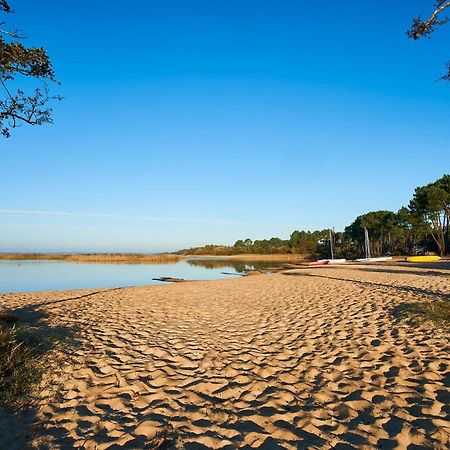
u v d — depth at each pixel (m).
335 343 7.02
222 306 12.27
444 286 13.58
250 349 6.89
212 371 5.73
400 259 46.16
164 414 4.28
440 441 3.56
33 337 6.92
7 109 6.36
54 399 4.66
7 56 5.84
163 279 31.30
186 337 7.89
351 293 13.42
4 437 3.73
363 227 60.34
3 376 4.97
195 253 130.75
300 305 11.65
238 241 124.31
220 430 3.91
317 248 84.50
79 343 7.20
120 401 4.62
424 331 7.24
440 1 6.93
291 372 5.61
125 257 76.62
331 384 5.09
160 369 5.79
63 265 57.75
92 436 3.80
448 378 5.02
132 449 3.55
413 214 49.47
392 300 10.88
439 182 45.88
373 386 4.93
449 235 51.19
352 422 4.02
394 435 3.71
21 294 15.80
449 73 7.39
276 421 4.10
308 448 3.54
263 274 32.09
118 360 6.23
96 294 15.93
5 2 5.57
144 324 9.30
